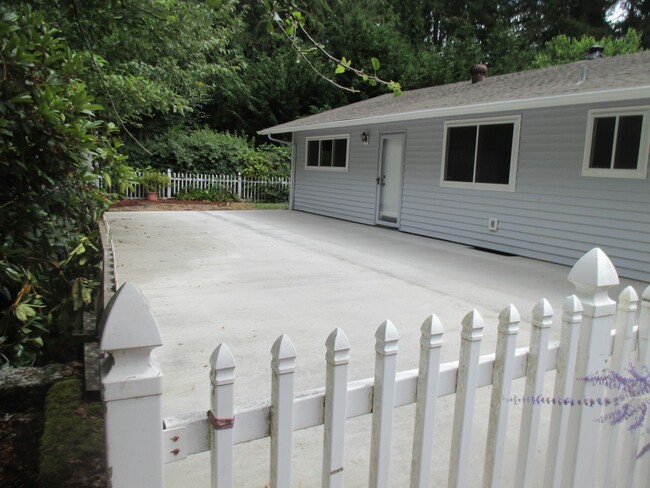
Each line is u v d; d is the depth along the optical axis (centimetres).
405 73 2108
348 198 1184
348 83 2116
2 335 283
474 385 149
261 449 224
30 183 313
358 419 253
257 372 302
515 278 605
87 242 359
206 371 302
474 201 852
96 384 245
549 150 727
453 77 2181
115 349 96
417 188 975
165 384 283
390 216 1067
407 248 807
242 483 199
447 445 231
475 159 846
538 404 163
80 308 320
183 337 361
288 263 647
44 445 207
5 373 275
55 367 284
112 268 340
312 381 292
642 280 628
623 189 641
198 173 1645
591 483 182
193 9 648
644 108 609
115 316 96
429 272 624
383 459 136
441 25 2684
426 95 1161
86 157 351
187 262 631
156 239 800
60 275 325
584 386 171
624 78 671
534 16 2719
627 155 635
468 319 145
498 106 724
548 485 176
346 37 2095
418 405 142
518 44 2367
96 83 512
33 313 278
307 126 1205
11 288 319
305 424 124
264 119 2166
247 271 590
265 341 356
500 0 2773
